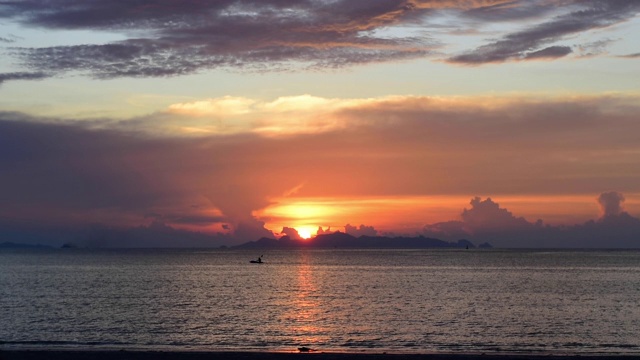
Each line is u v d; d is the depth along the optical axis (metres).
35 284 113.19
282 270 174.62
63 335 53.09
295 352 39.59
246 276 143.62
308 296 90.06
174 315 66.81
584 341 50.56
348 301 82.50
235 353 38.50
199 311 70.62
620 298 86.06
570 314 67.75
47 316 65.50
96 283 116.94
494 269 179.75
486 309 72.56
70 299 84.31
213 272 163.12
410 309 72.69
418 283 117.62
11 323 60.16
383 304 78.56
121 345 46.25
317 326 58.72
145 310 71.44
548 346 47.88
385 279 131.12
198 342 49.31
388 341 50.12
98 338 51.53
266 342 49.34
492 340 50.97
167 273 156.62
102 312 69.19
